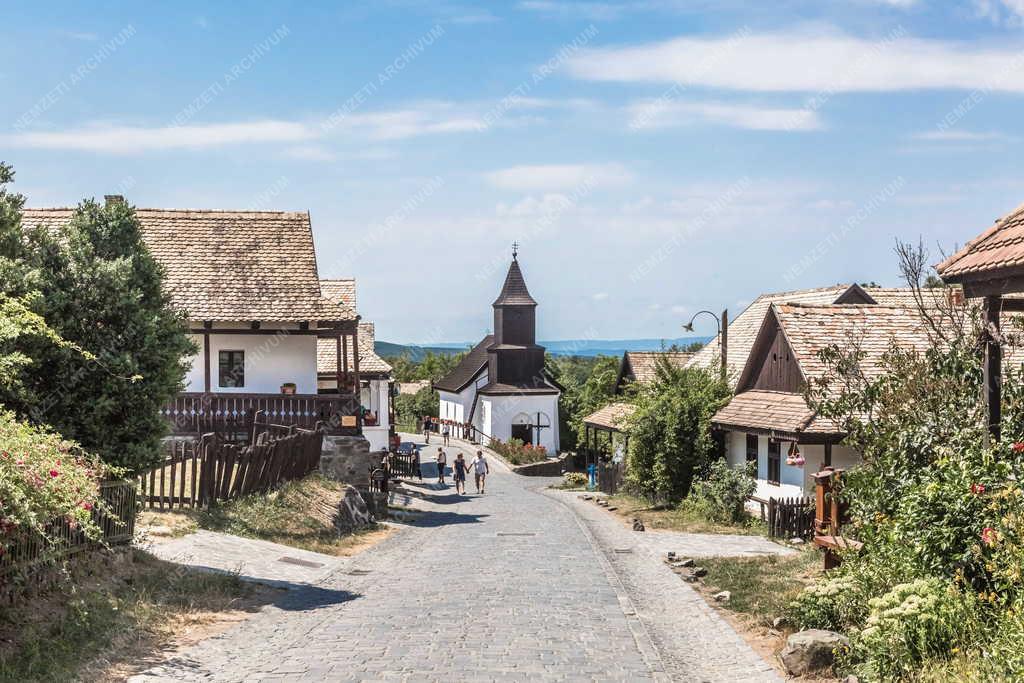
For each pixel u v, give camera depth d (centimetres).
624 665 1087
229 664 1062
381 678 1006
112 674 998
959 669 902
